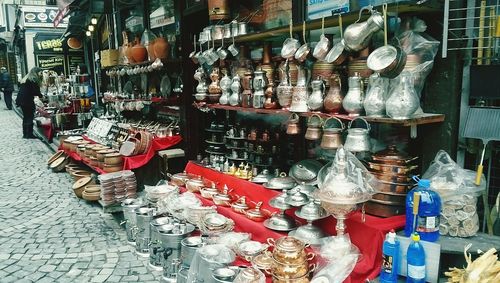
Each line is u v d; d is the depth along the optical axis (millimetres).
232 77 4695
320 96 3252
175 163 5566
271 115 4676
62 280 3648
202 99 4852
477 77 2586
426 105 2955
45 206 5746
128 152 5516
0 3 27547
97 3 7688
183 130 5742
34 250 4289
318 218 2979
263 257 3006
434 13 2828
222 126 5066
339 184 2645
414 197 2381
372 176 2791
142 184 5637
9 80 20469
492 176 2811
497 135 2508
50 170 7945
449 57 2789
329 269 2555
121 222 4816
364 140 2818
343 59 3068
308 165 3607
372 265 2627
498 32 2572
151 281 3582
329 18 3240
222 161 4641
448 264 2473
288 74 3621
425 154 3000
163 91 6879
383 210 2799
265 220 3422
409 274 2352
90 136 7465
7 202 5957
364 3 3348
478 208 2865
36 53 16016
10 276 3740
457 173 2607
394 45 2752
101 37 11125
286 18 4219
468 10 2732
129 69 7148
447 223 2576
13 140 11625
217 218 3580
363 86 2957
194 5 5113
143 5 7492
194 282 3039
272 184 3674
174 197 4129
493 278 2109
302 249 2674
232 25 4426
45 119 10852
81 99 10461
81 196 5965
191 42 5535
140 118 7742
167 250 3496
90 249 4289
